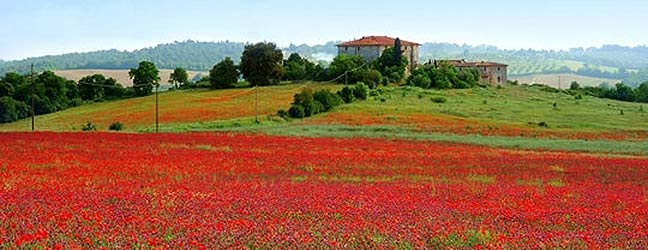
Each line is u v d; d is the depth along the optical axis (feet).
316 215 72.64
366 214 74.23
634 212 86.17
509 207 87.20
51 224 58.18
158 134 235.81
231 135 243.40
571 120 429.38
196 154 167.53
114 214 65.92
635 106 595.47
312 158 167.63
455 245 57.41
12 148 165.58
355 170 146.72
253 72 624.59
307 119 397.80
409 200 90.38
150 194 87.25
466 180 131.95
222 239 54.60
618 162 176.45
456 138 272.31
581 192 111.45
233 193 91.40
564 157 190.08
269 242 54.29
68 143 184.96
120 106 510.99
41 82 541.34
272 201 82.43
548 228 70.64
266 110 437.58
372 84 597.11
